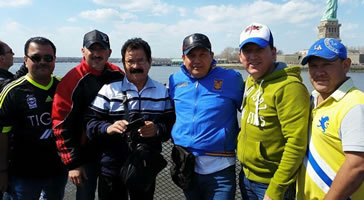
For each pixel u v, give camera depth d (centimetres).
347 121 228
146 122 314
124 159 343
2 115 340
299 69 284
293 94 269
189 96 344
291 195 314
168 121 365
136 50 329
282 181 272
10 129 349
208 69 345
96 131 325
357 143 220
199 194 354
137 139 338
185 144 340
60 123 333
